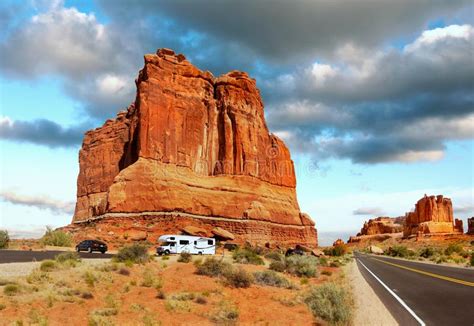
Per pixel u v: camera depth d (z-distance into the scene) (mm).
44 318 12352
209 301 17797
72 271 20453
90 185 114438
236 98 113812
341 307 15211
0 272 19688
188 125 101312
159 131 92750
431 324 13289
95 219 86438
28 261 27031
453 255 75500
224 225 93188
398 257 87812
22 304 13664
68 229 89812
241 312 16500
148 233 77188
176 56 108125
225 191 99375
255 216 99500
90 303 15141
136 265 24984
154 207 84562
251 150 110188
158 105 94062
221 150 106812
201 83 109125
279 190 123688
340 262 55000
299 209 129625
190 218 87062
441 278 29422
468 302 17625
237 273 22203
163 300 17047
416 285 25062
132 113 115250
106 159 113312
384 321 14000
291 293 21547
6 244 48438
